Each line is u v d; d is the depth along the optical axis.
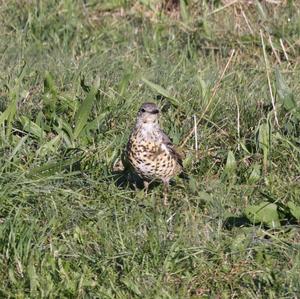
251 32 16.62
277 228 10.68
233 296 9.70
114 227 10.54
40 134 12.23
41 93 13.55
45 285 9.66
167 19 17.42
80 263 10.02
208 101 13.34
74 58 15.82
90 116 12.94
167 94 13.23
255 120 13.05
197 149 12.41
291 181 11.84
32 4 17.58
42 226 10.48
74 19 17.14
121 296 9.55
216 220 10.82
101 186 11.31
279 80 13.12
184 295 9.62
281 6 17.50
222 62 15.91
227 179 11.87
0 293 9.62
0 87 13.86
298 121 12.82
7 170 11.25
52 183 11.16
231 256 10.13
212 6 17.69
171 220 10.70
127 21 17.39
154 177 11.29
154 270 9.90
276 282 9.69
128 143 11.22
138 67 15.45
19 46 16.27
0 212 10.55
